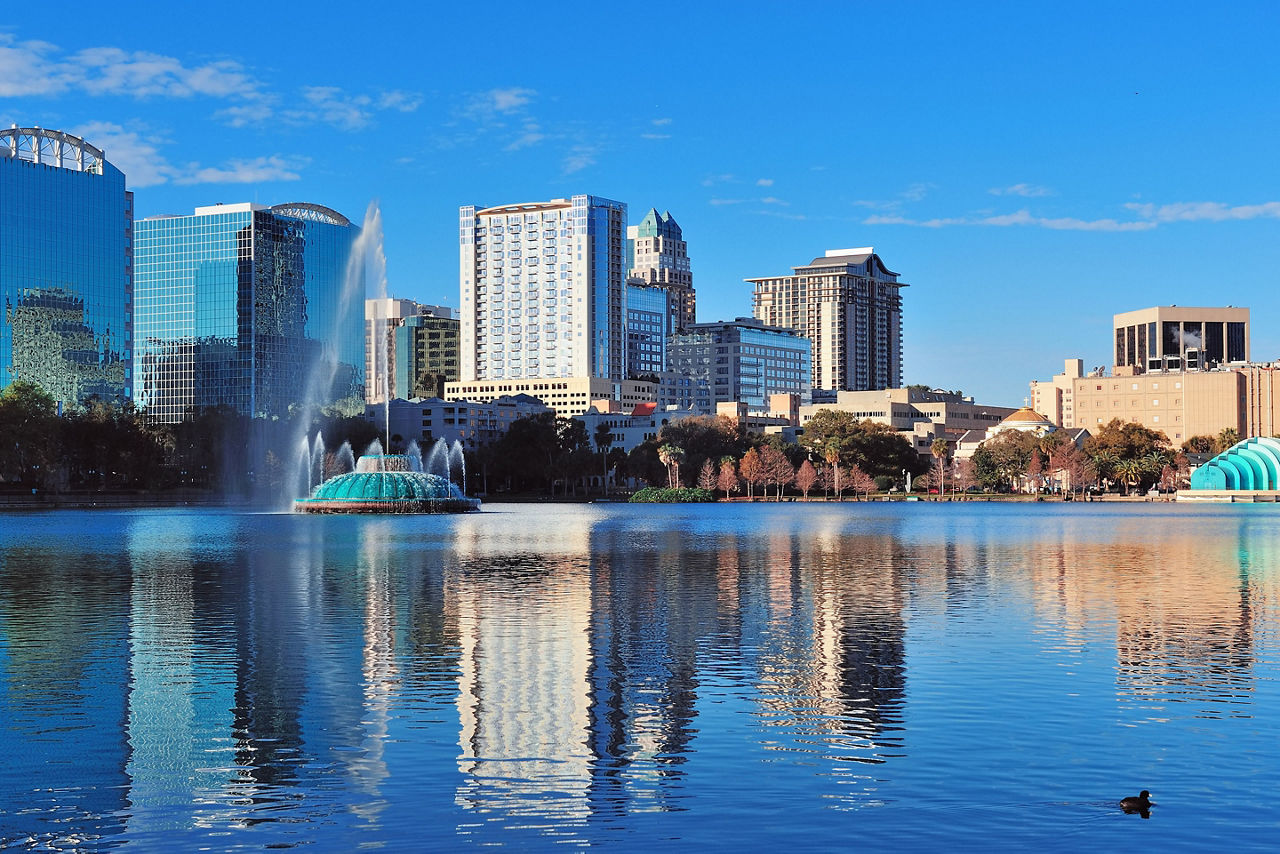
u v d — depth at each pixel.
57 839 26.98
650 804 29.03
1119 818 27.91
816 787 30.17
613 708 38.16
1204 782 30.39
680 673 43.56
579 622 56.25
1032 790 29.86
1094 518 194.50
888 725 35.81
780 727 35.72
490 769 31.78
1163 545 114.81
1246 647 48.72
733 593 68.56
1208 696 39.44
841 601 64.62
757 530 146.75
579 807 28.86
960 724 35.94
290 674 43.44
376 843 26.69
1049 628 54.12
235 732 35.34
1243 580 76.44
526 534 136.00
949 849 26.17
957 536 132.25
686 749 33.50
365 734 35.09
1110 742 33.84
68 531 141.12
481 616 58.31
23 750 33.50
